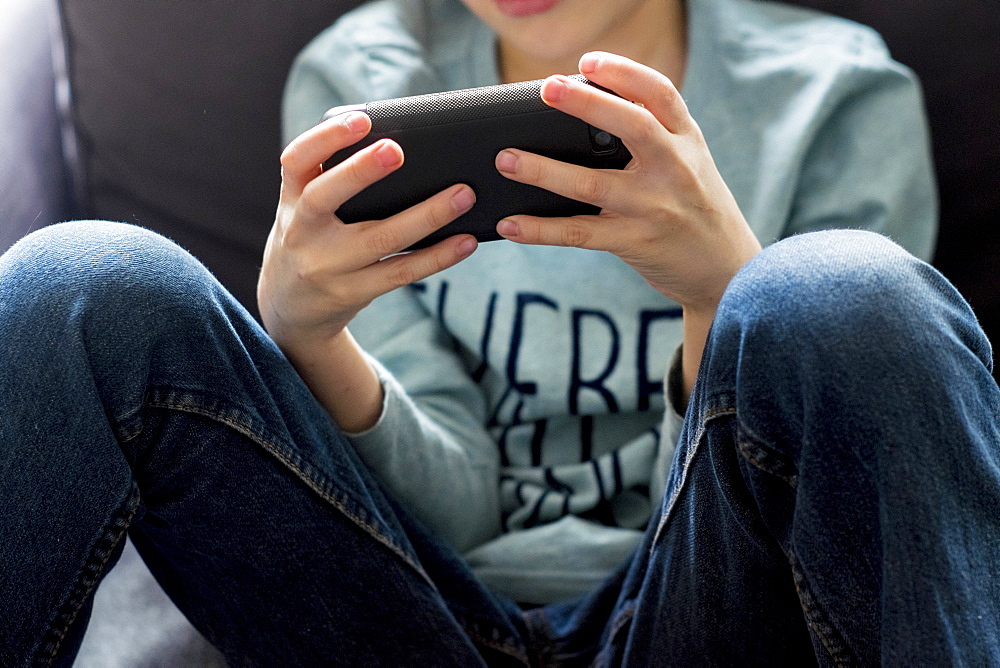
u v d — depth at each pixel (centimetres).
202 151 112
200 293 60
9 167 106
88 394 56
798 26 99
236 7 110
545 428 93
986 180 102
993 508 50
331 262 62
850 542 52
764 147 91
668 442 74
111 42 112
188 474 61
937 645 48
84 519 57
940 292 53
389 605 68
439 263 64
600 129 60
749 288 55
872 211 90
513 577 87
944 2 103
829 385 50
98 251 58
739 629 62
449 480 86
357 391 75
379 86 97
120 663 82
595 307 90
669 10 93
